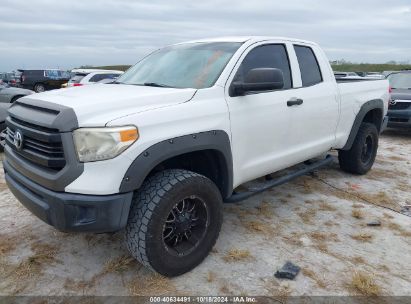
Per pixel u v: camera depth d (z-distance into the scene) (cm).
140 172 257
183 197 281
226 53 354
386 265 315
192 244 303
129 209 262
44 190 261
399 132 997
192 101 301
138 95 286
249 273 300
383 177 559
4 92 1044
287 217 405
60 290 279
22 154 288
